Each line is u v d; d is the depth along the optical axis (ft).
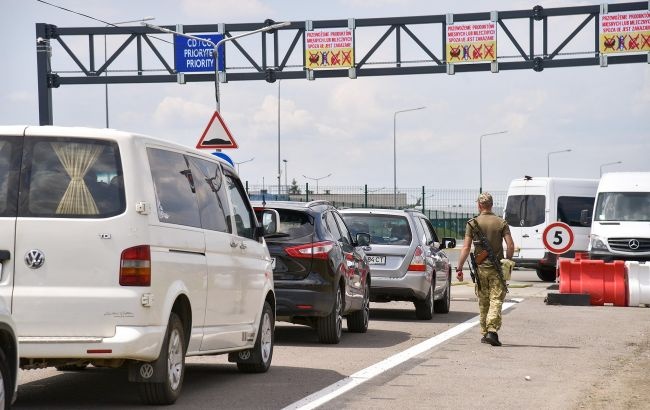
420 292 75.87
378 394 41.37
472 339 63.77
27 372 47.11
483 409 38.09
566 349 58.49
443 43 148.56
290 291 57.77
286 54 152.35
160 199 36.96
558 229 96.27
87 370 47.80
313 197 183.21
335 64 150.92
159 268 36.01
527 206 136.26
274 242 58.18
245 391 41.81
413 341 62.54
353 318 67.41
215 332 41.37
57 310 34.76
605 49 144.36
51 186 35.53
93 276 35.06
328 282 58.23
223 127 82.48
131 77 153.07
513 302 95.71
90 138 35.94
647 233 109.50
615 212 111.86
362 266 67.10
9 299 34.76
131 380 36.70
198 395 40.63
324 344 60.54
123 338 34.78
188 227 38.78
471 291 112.98
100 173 35.68
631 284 91.61
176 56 153.07
